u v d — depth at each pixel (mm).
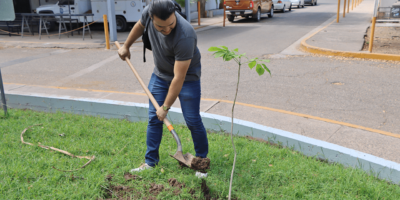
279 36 12516
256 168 3029
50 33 14820
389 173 2881
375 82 6250
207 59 8750
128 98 4992
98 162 3068
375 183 2801
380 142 3490
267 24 16859
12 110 4855
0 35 14062
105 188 2615
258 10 18344
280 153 3344
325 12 23266
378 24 15031
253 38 12242
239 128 3873
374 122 4352
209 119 4031
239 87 6109
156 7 2090
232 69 7570
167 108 2574
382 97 5371
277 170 3000
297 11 25094
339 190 2693
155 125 2891
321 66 7664
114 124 4238
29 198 2477
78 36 13594
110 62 8570
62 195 2492
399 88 5836
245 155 3277
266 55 9102
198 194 2553
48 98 4863
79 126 4133
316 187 2756
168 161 3141
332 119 4465
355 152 3139
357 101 5195
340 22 16328
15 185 2643
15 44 11555
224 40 11914
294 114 4340
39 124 4184
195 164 2615
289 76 6828
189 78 2682
